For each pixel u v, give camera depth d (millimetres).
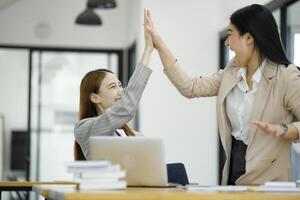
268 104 3617
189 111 9141
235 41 3678
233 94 3766
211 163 9125
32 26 11258
